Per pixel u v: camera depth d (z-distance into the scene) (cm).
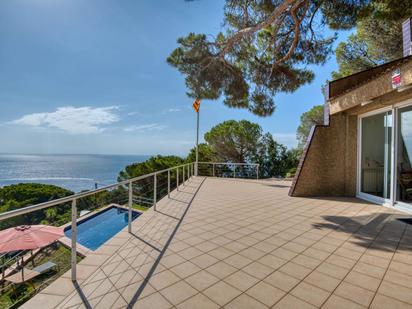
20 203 1476
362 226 405
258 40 795
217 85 812
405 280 230
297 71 812
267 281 228
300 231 378
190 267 256
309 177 702
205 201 619
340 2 558
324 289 214
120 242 326
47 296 203
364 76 683
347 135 696
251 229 387
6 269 521
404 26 583
